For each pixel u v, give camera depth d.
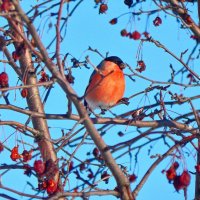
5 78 10.53
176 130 9.88
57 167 10.03
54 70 8.63
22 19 8.37
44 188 9.84
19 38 10.29
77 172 9.97
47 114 9.95
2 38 9.54
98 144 9.09
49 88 10.84
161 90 10.62
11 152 10.56
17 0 8.20
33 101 12.14
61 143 11.18
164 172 9.41
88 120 8.95
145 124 10.30
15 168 10.11
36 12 8.74
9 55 10.61
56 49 8.66
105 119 10.37
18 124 10.20
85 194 8.87
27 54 12.02
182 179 9.20
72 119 10.00
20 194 8.69
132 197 9.11
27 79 11.99
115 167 9.11
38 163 9.88
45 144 11.30
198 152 9.91
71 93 8.79
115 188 9.48
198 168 9.91
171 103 10.77
